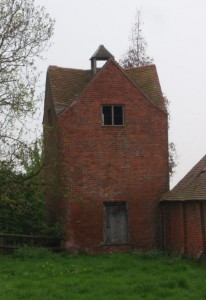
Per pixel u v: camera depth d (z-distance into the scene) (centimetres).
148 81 2741
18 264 2002
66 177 2450
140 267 1903
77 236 2438
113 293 1441
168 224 2456
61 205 2506
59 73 2711
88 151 2483
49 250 2352
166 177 2542
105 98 2522
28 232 2517
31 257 2197
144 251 2405
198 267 1902
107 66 2542
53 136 2608
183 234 2259
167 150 2558
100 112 2514
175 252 2303
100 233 2453
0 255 2284
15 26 2172
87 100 2506
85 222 2450
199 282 1549
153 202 2517
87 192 2464
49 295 1417
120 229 2484
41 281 1630
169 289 1471
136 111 2544
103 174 2486
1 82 2116
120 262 2058
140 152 2530
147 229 2497
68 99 2603
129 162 2514
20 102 2089
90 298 1373
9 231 2484
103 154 2495
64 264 2020
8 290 1491
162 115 2570
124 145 2517
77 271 1811
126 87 2548
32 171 2219
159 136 2556
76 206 2453
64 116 2477
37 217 2548
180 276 1647
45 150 2339
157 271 1800
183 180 2492
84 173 2470
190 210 2202
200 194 2091
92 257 2272
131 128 2531
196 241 2130
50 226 2730
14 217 2514
